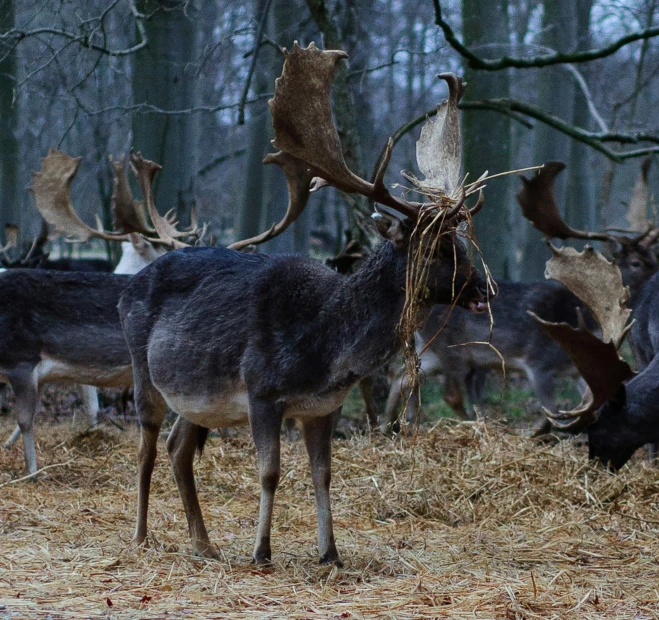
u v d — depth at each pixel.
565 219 19.30
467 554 5.75
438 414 11.95
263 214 15.93
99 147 18.20
